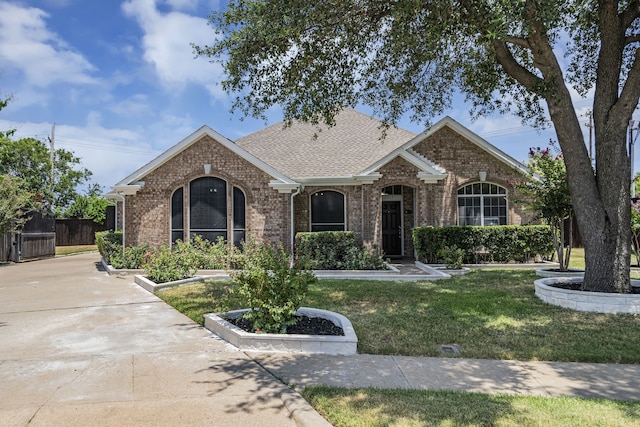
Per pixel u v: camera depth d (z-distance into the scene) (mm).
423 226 15570
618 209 8094
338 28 9289
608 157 8180
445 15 7809
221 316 7148
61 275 14297
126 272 14141
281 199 15195
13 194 18484
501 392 4352
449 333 6441
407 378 4750
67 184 41938
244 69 9242
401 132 19984
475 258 15156
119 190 15195
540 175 11555
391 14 8898
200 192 15367
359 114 21656
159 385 4562
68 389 4457
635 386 4547
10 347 5988
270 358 5473
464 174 16562
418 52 10062
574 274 11195
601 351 5602
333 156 18375
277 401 4160
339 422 3648
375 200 15828
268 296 6223
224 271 13336
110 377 4805
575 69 11305
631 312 7473
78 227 32469
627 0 9148
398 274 12594
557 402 4047
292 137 20234
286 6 7953
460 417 3715
